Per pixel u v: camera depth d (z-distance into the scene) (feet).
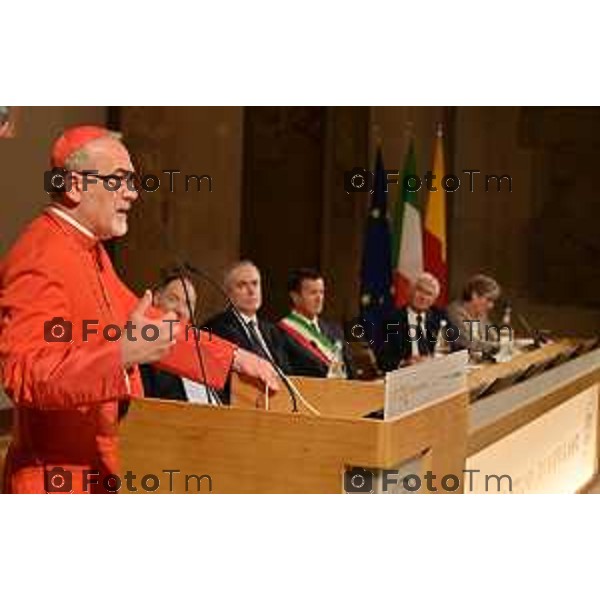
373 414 15.75
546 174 52.31
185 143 39.06
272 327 25.41
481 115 51.83
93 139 14.90
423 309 32.48
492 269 51.70
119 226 14.97
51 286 13.92
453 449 14.65
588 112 51.34
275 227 45.09
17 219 32.35
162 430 13.34
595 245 51.62
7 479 15.01
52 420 14.60
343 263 48.06
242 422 13.00
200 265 39.42
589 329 51.26
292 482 12.78
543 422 21.26
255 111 43.60
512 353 30.45
